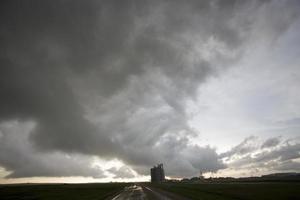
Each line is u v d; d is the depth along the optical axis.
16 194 71.88
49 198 51.69
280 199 34.50
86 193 67.50
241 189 59.91
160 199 35.66
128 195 47.38
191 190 61.66
